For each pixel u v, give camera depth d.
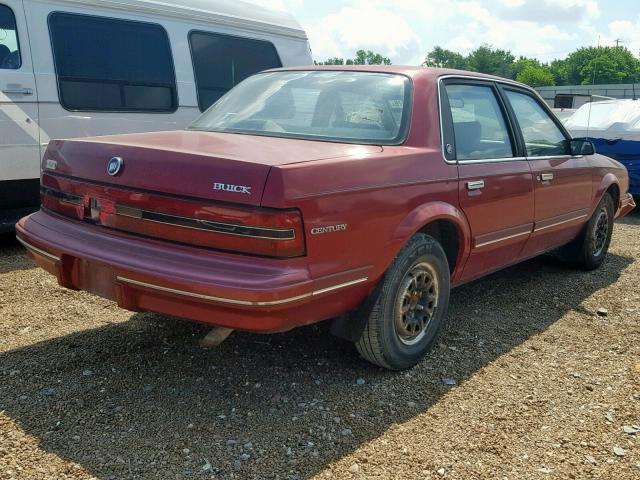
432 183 3.57
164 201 2.95
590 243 5.88
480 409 3.34
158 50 6.68
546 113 5.20
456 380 3.64
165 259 2.91
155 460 2.76
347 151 3.27
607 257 6.73
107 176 3.16
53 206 3.55
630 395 3.57
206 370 3.58
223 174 2.82
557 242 5.38
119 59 6.37
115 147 3.20
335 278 3.01
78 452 2.79
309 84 4.04
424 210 3.49
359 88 3.87
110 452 2.80
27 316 4.28
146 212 3.01
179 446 2.87
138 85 6.52
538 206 4.69
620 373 3.85
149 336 4.00
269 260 2.79
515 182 4.33
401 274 3.44
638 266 6.39
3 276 5.13
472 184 3.88
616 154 9.34
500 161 4.25
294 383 3.48
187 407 3.19
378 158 3.27
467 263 4.09
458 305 4.92
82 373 3.48
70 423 3.00
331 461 2.83
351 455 2.88
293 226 2.79
